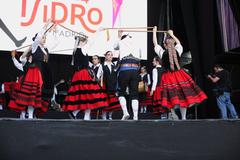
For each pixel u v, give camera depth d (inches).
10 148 91.7
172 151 99.9
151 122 99.6
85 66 139.1
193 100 120.2
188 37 193.8
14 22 211.9
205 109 187.6
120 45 143.9
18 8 213.0
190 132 101.7
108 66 168.7
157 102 183.0
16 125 92.5
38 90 133.2
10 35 210.7
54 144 93.7
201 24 193.8
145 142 98.5
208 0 195.2
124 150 97.0
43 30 137.9
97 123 96.1
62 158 93.7
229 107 183.0
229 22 215.2
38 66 135.1
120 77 139.3
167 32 138.3
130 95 139.3
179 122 101.3
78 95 136.3
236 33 213.6
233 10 211.9
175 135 100.6
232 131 104.6
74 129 95.0
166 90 124.3
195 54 191.9
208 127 103.0
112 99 166.9
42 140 93.3
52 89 143.8
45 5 217.2
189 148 101.1
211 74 187.5
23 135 92.5
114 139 96.7
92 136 95.6
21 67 158.6
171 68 125.0
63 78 240.8
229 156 103.9
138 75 140.9
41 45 139.4
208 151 102.3
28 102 129.5
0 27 209.5
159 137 99.5
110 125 96.9
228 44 214.5
